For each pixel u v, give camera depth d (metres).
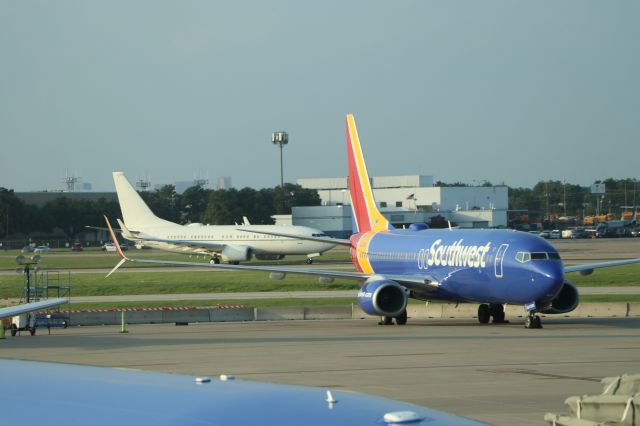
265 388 19.94
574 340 116.38
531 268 127.12
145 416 16.89
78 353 107.19
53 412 16.98
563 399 69.94
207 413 17.20
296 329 144.38
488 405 67.38
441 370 87.38
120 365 94.06
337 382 79.69
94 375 20.48
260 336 130.00
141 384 19.64
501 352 102.88
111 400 18.00
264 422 16.84
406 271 161.62
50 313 164.50
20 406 17.31
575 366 89.88
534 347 107.94
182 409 17.45
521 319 161.75
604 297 194.00
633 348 106.19
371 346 111.75
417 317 176.50
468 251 140.62
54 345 119.12
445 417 18.66
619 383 34.75
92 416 16.83
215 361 97.00
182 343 119.62
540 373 84.88
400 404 19.64
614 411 32.69
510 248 131.62
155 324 170.00
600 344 110.94
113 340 126.25
